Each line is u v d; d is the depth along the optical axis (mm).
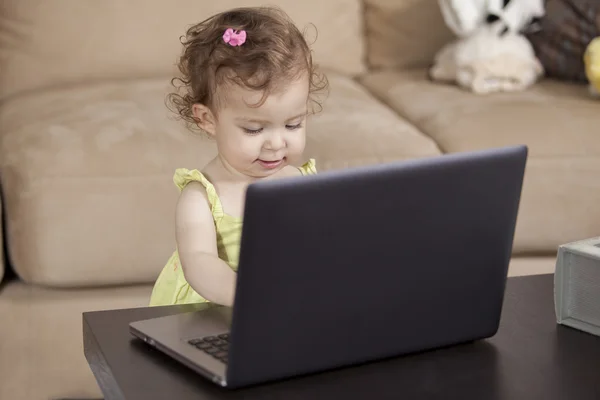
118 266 2467
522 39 3322
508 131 2750
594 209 2709
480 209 1335
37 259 2420
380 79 3502
